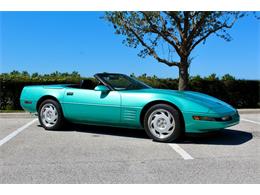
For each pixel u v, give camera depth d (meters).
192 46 11.39
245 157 4.56
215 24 11.20
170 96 5.42
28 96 6.90
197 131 5.24
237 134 6.33
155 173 3.84
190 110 5.20
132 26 11.37
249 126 7.41
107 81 5.99
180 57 11.43
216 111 5.18
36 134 6.29
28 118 9.06
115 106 5.73
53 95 6.52
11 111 10.47
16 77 11.39
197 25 10.97
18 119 8.80
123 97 5.70
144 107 5.55
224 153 4.79
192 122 5.20
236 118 5.63
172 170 3.96
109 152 4.84
